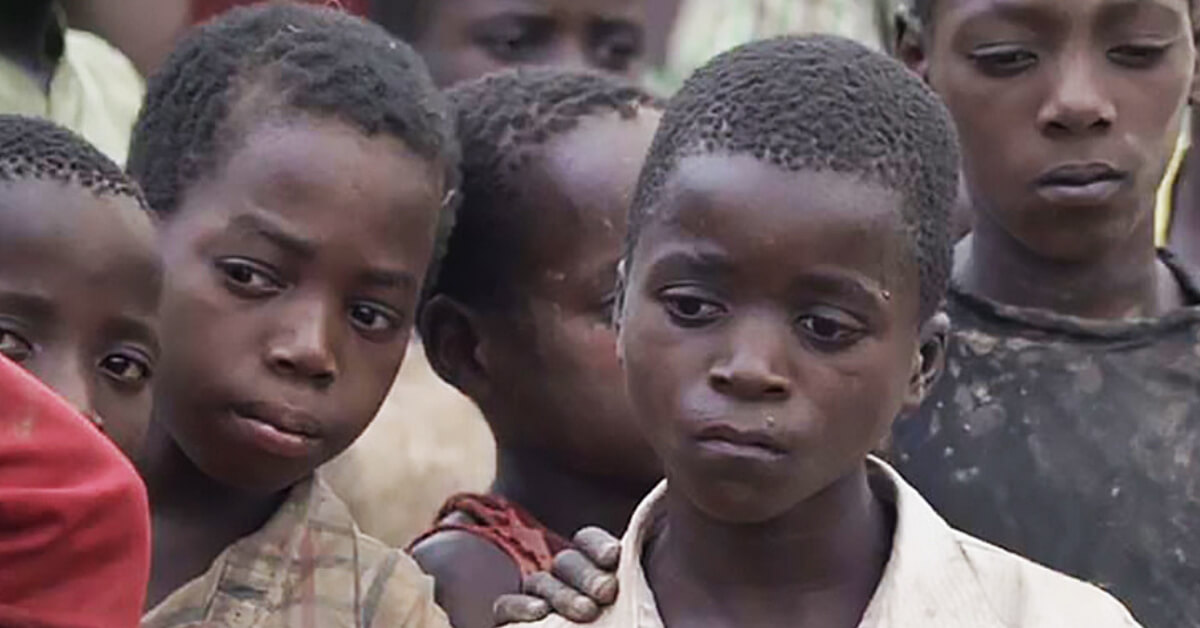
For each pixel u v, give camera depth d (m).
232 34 3.89
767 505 3.25
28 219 3.41
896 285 3.29
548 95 4.30
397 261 3.75
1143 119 4.26
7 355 3.40
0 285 3.40
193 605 3.74
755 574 3.36
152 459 3.80
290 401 3.68
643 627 3.35
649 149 3.52
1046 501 4.28
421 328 4.34
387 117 3.78
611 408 4.18
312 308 3.69
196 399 3.71
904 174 3.31
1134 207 4.30
